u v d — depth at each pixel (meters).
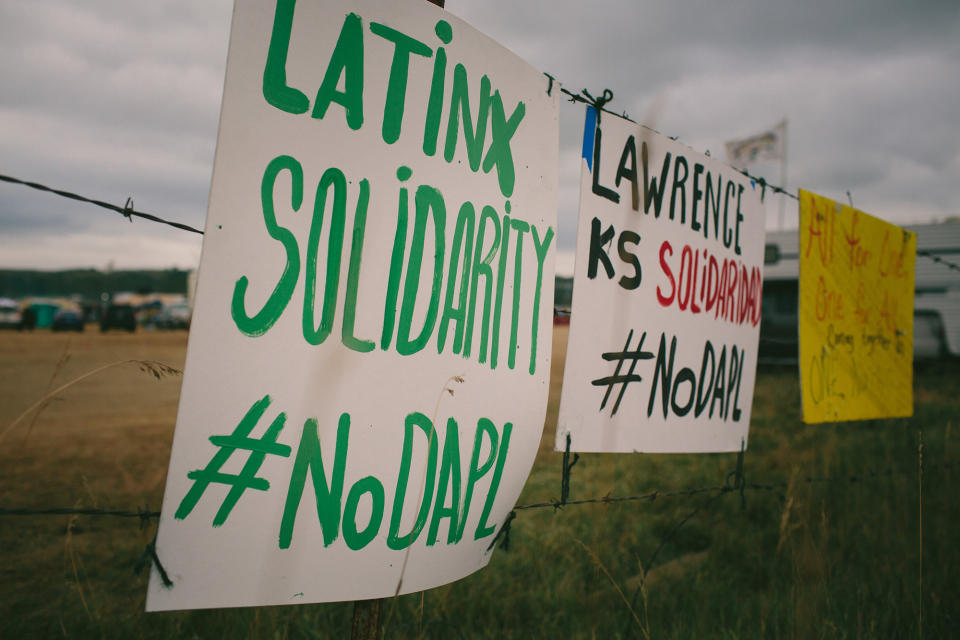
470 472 1.21
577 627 2.16
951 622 2.14
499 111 1.26
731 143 18.84
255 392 0.94
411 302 1.11
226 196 0.91
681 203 1.75
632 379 1.61
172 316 27.67
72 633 2.01
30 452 4.97
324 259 1.01
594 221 1.51
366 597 1.07
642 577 2.05
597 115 1.51
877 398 2.62
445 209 1.16
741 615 2.20
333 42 1.02
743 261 2.00
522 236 1.30
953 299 13.19
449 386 1.17
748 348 2.03
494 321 1.25
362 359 1.05
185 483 0.88
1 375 10.06
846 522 2.98
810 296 2.25
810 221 2.25
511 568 2.68
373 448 1.07
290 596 0.98
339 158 1.02
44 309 30.39
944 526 2.90
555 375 10.95
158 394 9.15
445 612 2.19
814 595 2.01
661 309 1.70
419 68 1.13
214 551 0.91
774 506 3.58
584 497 3.85
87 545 2.88
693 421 1.81
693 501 3.83
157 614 2.12
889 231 2.69
